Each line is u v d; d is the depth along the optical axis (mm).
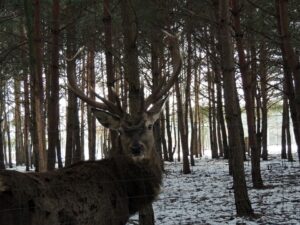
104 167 6133
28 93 24109
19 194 4801
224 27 9023
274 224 8516
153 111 6652
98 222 5695
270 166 19812
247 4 14008
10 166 33500
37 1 10797
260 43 16578
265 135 24719
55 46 10688
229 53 9055
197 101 35062
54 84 10500
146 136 6414
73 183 5543
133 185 6316
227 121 9258
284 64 10930
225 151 27969
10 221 4672
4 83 22922
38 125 10133
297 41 13078
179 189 14602
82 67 24469
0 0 12422
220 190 13750
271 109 34844
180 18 14992
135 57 8062
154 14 13797
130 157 6309
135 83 7961
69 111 17266
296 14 13422
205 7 14773
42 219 4965
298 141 10352
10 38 15383
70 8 14141
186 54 21609
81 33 14742
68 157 17125
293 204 10305
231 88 9078
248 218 9086
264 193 12039
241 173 9312
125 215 6203
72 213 5332
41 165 9922
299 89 8586
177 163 27844
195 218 9594
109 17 10102
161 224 9109
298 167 18781
